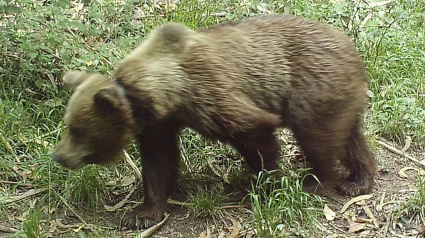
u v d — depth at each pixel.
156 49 4.40
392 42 5.91
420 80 5.64
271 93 4.50
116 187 4.86
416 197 4.66
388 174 4.99
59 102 5.22
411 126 5.28
